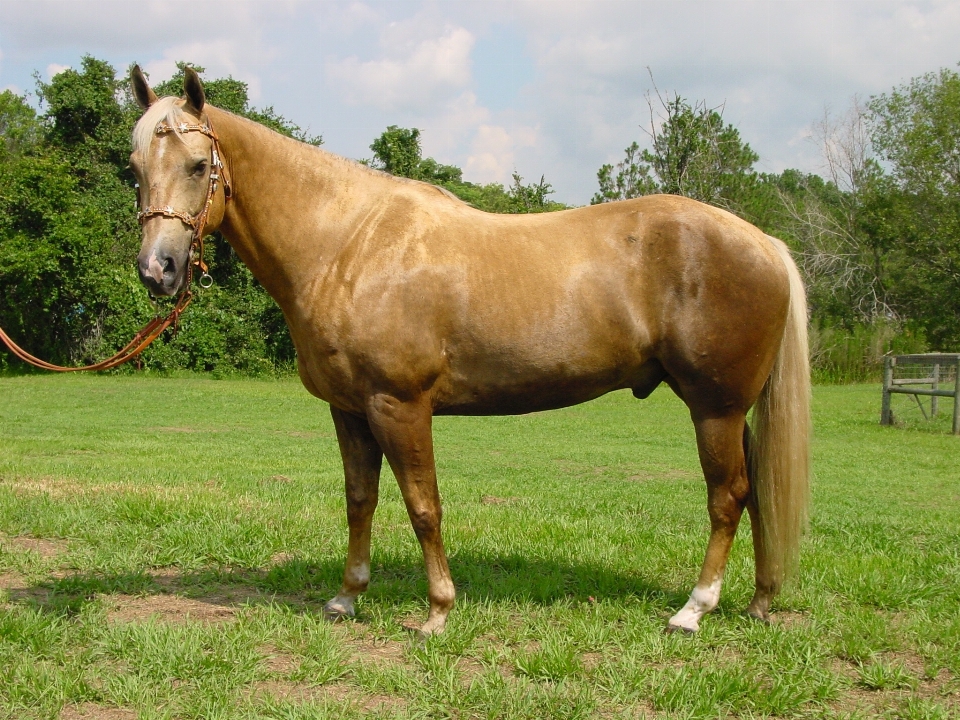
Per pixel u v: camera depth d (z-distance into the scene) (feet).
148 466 28.78
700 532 19.11
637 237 12.03
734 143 79.41
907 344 90.74
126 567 14.88
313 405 59.00
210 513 18.35
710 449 12.23
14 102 145.79
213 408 56.03
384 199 12.03
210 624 12.09
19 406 54.03
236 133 11.85
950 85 104.27
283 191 11.95
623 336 11.91
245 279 95.71
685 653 11.27
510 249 11.88
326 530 17.72
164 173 11.13
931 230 104.83
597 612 12.51
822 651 11.35
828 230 109.09
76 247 81.82
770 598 12.66
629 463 34.60
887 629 12.19
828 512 23.03
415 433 11.56
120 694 9.71
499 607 12.80
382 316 11.30
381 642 11.81
